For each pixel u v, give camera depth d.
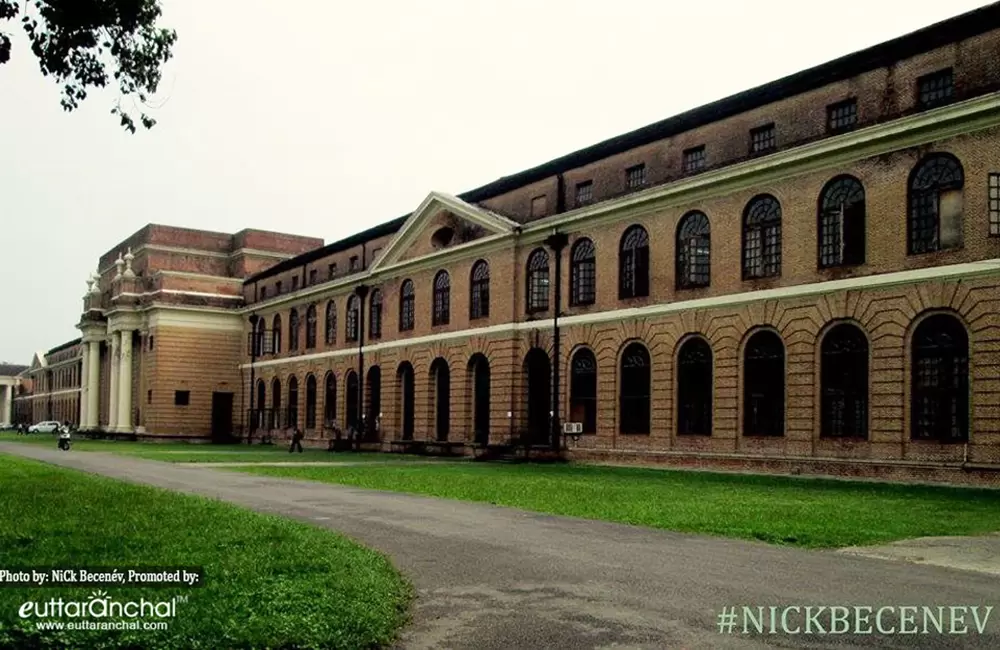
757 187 29.84
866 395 26.31
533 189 40.47
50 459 36.69
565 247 37.62
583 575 10.82
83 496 18.20
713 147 31.75
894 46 26.06
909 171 25.42
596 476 27.56
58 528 13.13
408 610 9.04
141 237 77.19
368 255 55.25
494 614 8.93
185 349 69.25
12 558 10.64
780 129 29.42
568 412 36.84
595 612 9.02
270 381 65.31
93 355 81.31
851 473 26.19
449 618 8.77
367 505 18.50
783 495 20.94
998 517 16.73
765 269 29.56
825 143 27.22
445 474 28.00
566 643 7.93
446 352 44.38
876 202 26.22
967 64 24.44
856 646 7.94
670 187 32.34
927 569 11.42
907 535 14.30
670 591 9.95
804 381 27.84
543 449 36.84
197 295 70.19
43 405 136.00
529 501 19.23
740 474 28.53
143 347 71.81
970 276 23.81
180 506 16.31
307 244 78.19
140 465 32.75
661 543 13.32
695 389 31.78
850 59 27.16
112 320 75.56
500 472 29.44
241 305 71.94
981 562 11.99
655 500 19.47
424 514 16.91
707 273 31.64
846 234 27.12
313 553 11.20
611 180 36.06
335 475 27.30
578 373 36.78
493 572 11.00
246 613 8.14
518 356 39.62
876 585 10.35
